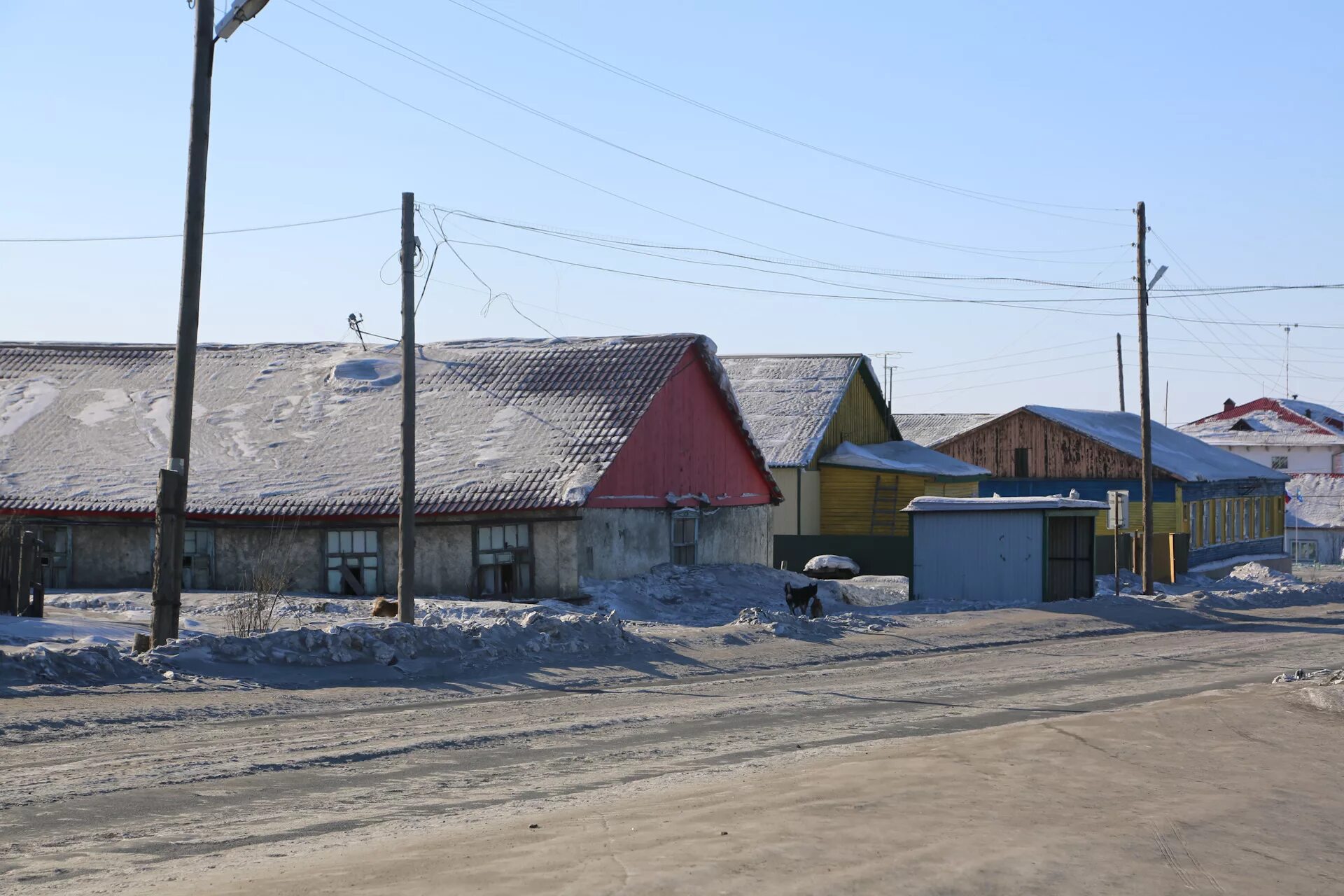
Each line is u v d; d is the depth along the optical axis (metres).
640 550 35.00
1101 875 7.28
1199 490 54.66
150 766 11.30
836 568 44.69
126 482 35.53
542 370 38.38
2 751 11.86
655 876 6.98
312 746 12.49
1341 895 7.27
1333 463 96.12
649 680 18.77
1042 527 33.03
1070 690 18.22
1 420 39.84
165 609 18.27
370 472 34.78
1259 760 11.80
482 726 14.05
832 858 7.42
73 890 7.32
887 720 14.98
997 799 9.50
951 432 85.44
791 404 53.97
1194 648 24.78
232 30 18.38
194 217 18.64
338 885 7.08
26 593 22.25
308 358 42.78
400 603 23.27
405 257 23.45
